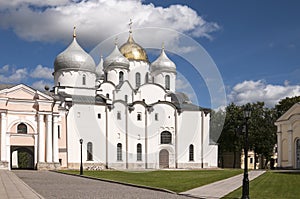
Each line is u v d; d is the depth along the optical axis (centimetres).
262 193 2778
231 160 10556
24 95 7325
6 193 2619
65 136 7769
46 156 7338
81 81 8575
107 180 3975
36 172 6047
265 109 9938
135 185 3316
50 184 3478
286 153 7638
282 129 7769
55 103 7519
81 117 7925
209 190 2961
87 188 3066
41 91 7450
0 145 7025
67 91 8444
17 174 5291
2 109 7075
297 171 6266
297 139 7381
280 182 3831
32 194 2552
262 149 9600
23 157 9556
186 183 3653
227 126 9581
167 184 3497
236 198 2466
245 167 2427
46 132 7394
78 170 6819
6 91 7188
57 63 8712
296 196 2603
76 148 7838
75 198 2322
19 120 7238
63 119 7788
